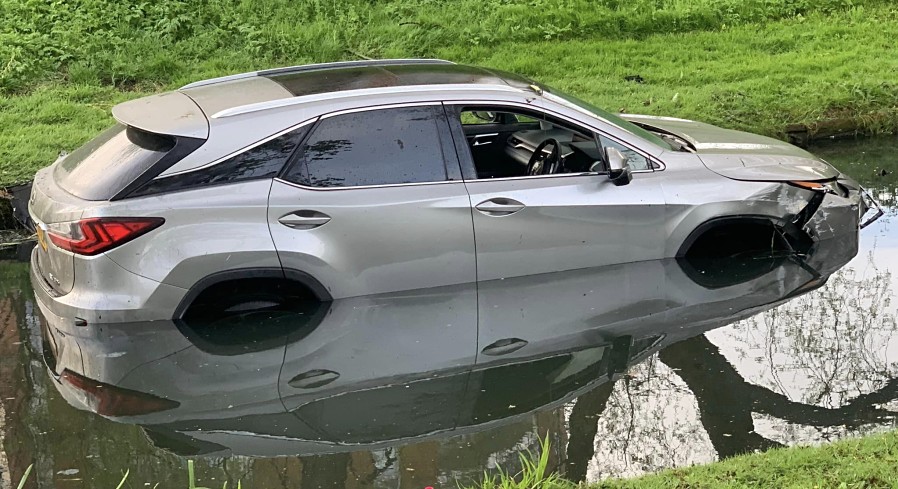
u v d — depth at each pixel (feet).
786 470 13.23
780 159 22.16
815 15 49.47
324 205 19.02
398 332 18.60
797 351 17.84
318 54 42.57
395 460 14.42
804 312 19.45
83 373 17.54
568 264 20.75
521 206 20.10
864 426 15.26
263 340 18.51
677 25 47.78
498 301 19.76
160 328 18.56
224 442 14.99
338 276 19.31
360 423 15.52
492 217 19.97
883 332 18.53
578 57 42.29
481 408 15.98
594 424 15.46
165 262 18.30
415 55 43.42
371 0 48.57
